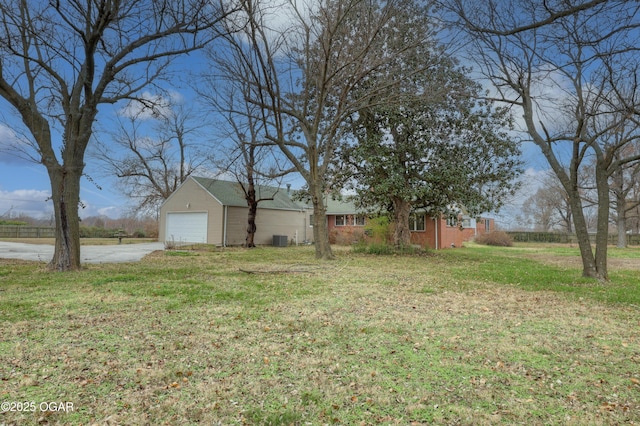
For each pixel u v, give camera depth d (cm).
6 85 984
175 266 1255
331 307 639
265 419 275
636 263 1597
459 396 319
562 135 1059
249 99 1506
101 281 859
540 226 5109
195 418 276
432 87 1416
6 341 436
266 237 2747
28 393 310
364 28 1348
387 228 2109
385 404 303
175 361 387
